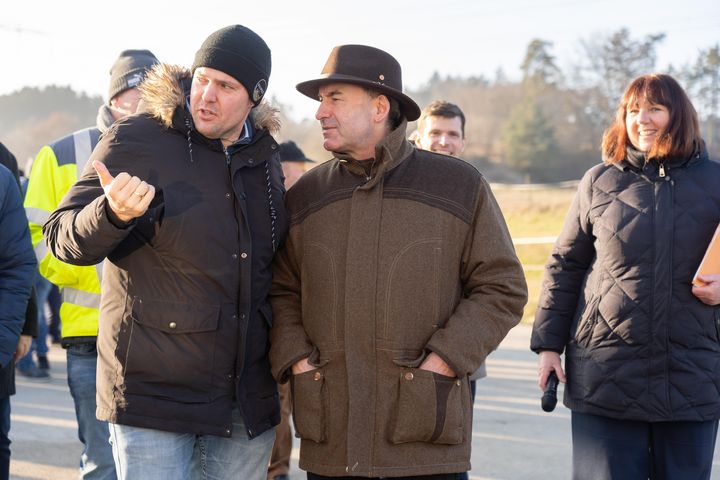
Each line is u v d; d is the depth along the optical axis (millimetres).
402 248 2986
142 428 2891
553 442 5980
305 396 3037
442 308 3025
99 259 2770
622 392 3473
